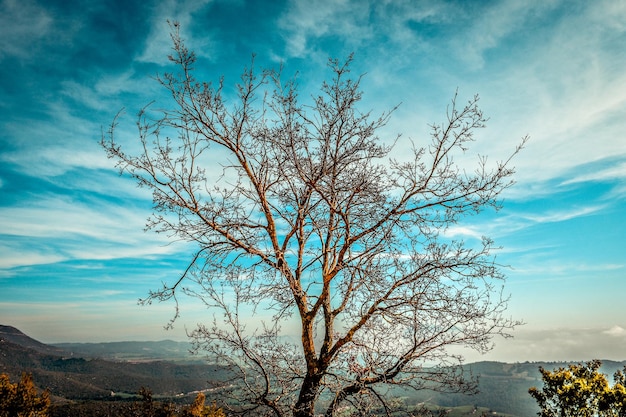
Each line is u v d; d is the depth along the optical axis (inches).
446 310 232.7
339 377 233.1
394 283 251.6
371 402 228.7
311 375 248.2
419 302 238.7
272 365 234.5
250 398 233.1
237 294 239.9
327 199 251.3
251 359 231.1
